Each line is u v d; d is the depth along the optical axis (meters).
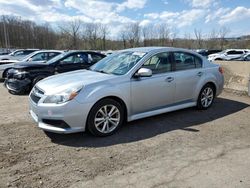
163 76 5.41
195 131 4.99
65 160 3.80
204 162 3.76
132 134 4.81
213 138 4.66
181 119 5.70
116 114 4.85
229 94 8.49
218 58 30.20
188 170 3.53
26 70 8.55
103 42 53.88
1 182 3.22
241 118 5.84
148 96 5.21
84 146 4.28
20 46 67.25
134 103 5.04
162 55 5.52
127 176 3.38
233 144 4.41
